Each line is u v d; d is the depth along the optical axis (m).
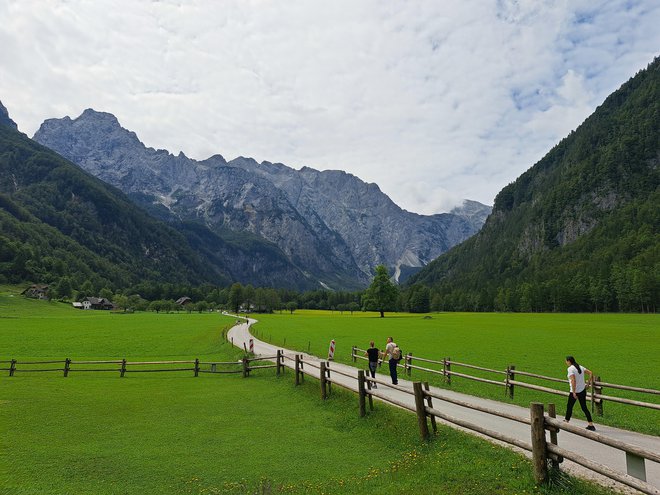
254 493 10.37
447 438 12.88
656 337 61.94
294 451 13.62
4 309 139.12
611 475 7.47
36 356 42.38
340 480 11.08
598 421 16.62
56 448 13.84
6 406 19.59
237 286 191.00
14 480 11.23
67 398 21.67
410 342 55.94
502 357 40.03
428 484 10.12
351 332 73.75
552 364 35.47
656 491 6.64
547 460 9.31
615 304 159.00
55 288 191.50
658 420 17.48
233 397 22.45
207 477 11.55
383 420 15.79
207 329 78.19
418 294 194.38
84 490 10.70
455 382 26.45
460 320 117.94
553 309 176.38
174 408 19.75
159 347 51.22
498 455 11.14
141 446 14.12
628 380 28.02
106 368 33.16
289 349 45.97
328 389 21.78
